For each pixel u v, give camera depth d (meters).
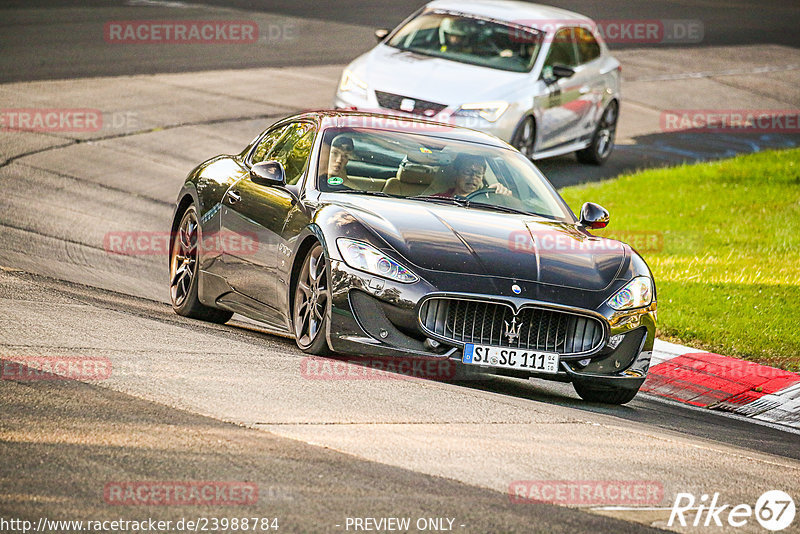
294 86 73.38
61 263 36.19
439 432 19.45
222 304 29.83
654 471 19.03
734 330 36.41
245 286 28.52
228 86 71.56
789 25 132.12
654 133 76.25
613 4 133.88
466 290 23.83
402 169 28.39
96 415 18.09
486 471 17.47
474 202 28.03
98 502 14.44
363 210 25.81
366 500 15.41
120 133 57.91
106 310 28.14
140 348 23.52
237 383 21.23
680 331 36.22
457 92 52.41
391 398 21.53
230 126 61.81
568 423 21.86
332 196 26.80
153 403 19.12
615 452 20.00
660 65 100.38
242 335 28.28
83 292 30.94
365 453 17.59
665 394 31.11
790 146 75.25
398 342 23.92
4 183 46.91
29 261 35.09
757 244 49.28
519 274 24.58
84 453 16.22
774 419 29.38
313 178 27.53
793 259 46.78
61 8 94.94
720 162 66.25
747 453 22.80
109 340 23.95
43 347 22.38
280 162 29.89
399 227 25.23
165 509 14.40
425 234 25.17
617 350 25.22
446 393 22.83
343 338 24.17
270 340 28.16
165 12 97.31
